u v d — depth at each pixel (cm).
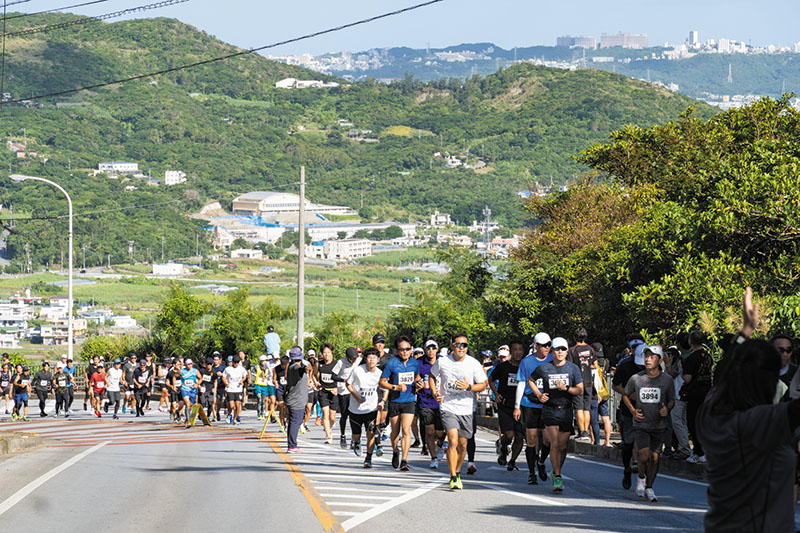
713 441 537
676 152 4344
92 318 19438
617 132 4903
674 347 1673
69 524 1114
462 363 1397
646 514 1168
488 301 4684
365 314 17762
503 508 1216
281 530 1059
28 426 3105
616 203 4381
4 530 1077
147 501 1301
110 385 3488
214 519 1140
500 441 1897
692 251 2919
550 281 4062
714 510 538
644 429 1300
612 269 3419
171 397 3300
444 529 1061
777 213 2550
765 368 537
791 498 520
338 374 2111
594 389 1911
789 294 2469
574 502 1272
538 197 4759
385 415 1952
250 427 2986
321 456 1967
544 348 1437
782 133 4069
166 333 5809
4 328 18375
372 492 1374
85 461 1870
